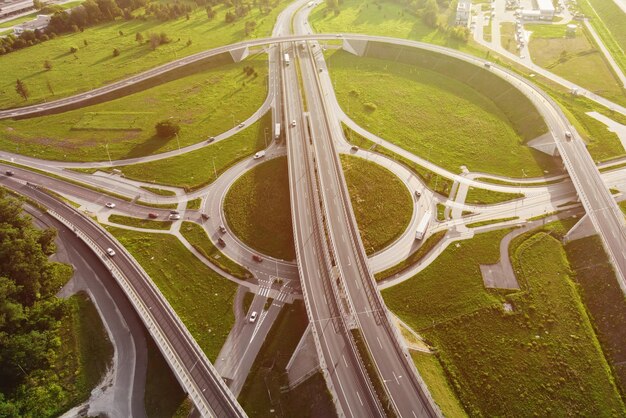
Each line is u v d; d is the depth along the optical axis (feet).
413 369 314.35
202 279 419.54
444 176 526.57
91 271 418.10
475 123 613.11
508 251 431.43
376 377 313.73
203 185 526.16
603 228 427.33
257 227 470.80
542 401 319.27
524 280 402.11
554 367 337.31
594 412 312.50
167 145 592.60
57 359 344.28
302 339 352.49
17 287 347.56
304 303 379.55
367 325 347.36
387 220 469.98
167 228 474.49
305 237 424.05
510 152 558.56
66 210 483.51
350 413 296.30
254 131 613.93
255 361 352.90
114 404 319.27
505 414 314.96
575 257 420.77
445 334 366.84
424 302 391.24
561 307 377.91
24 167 558.56
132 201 508.94
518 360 343.26
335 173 507.30
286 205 493.77
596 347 348.18
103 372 338.34
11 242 373.20
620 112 617.21
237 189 517.55
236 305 396.57
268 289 409.08
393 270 417.90
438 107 652.89
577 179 482.69
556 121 568.82
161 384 330.13
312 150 542.57
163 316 358.23
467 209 482.69
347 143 581.94
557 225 454.81
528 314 374.43
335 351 331.36
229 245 453.99
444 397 318.45
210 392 304.50
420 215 477.36
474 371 339.57
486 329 366.43
